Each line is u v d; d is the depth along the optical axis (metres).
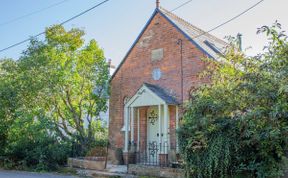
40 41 16.33
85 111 17.23
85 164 13.35
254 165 8.37
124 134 15.62
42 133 14.62
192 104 9.36
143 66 15.75
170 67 14.68
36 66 15.42
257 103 8.01
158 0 15.88
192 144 9.13
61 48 16.47
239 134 8.56
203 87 9.48
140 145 14.80
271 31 8.10
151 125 15.01
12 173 13.13
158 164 11.91
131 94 15.90
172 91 14.34
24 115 14.94
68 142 15.23
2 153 15.36
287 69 7.55
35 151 14.21
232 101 8.43
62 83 15.57
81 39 16.84
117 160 14.47
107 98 16.64
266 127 7.75
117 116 16.19
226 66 9.41
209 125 8.81
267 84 7.86
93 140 16.56
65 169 13.58
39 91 15.31
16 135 15.05
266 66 8.12
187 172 9.34
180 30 14.64
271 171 8.17
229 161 8.71
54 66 15.74
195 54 13.87
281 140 7.98
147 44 15.82
